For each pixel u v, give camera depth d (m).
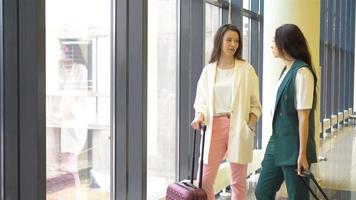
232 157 3.35
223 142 3.39
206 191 3.31
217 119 3.37
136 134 3.36
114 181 3.43
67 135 2.97
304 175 2.67
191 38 4.54
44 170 2.35
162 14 4.16
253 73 3.43
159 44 4.12
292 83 2.71
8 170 2.29
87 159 3.19
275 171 2.86
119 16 3.33
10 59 2.26
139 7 3.29
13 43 2.26
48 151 2.79
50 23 2.75
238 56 3.44
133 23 3.31
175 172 4.48
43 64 2.30
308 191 2.81
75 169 3.07
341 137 10.30
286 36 2.74
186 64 4.47
